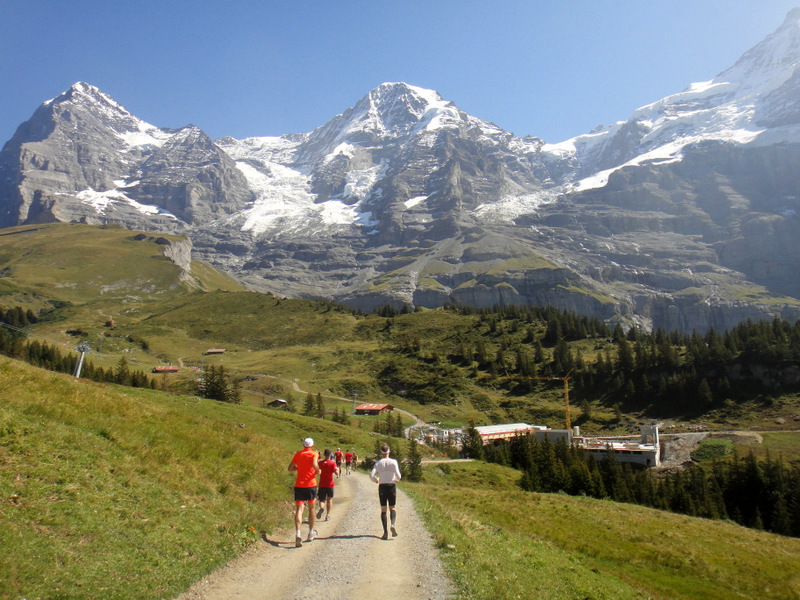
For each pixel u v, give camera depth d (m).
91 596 12.77
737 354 185.88
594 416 176.88
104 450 22.27
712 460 132.25
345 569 16.81
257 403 177.62
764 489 99.25
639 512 52.84
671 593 29.52
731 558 39.91
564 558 28.72
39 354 144.00
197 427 35.31
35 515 15.27
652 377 192.12
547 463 94.12
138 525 17.39
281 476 32.47
